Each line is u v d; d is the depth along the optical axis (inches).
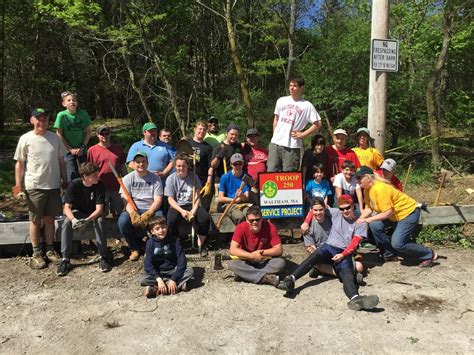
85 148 266.7
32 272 214.8
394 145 557.6
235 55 493.7
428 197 360.8
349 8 710.5
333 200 252.7
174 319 169.8
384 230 227.3
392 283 200.2
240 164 242.2
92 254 238.4
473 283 199.3
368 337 155.3
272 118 586.6
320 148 251.4
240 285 199.8
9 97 923.4
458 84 631.2
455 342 152.5
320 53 561.6
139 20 514.3
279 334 157.9
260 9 709.3
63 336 160.2
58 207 223.5
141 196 229.3
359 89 526.3
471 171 478.0
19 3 714.2
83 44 783.7
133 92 668.7
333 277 206.7
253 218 196.9
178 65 613.6
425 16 624.4
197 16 657.6
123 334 160.1
